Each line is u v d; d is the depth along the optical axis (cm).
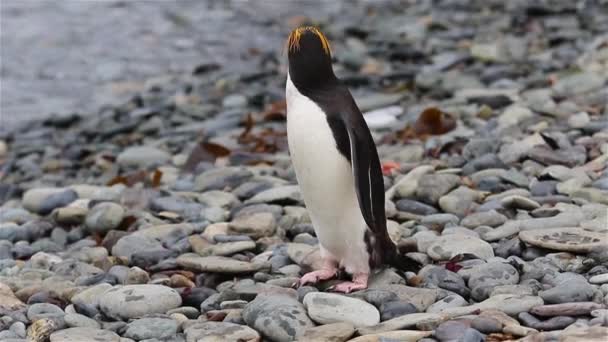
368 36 4306
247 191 2058
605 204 1728
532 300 1285
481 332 1214
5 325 1391
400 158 2239
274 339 1282
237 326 1295
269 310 1303
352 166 1368
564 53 3334
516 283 1400
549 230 1539
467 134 2342
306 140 1380
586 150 2027
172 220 1952
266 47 4544
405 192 1897
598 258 1438
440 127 2497
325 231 1445
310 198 1423
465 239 1569
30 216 2100
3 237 1969
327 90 1393
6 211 2125
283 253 1642
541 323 1232
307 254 1581
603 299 1290
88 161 2916
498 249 1554
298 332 1271
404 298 1358
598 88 2653
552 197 1764
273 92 3453
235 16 5241
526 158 2034
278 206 1894
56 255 1791
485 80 3122
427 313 1295
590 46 3253
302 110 1387
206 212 1942
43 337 1335
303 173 1407
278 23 5031
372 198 1399
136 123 3303
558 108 2434
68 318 1377
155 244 1775
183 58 4478
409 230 1708
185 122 3262
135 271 1574
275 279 1512
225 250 1667
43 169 2909
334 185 1389
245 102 3409
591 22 3816
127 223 1955
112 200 2155
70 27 5125
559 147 2048
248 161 2416
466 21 4284
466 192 1836
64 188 2222
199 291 1479
